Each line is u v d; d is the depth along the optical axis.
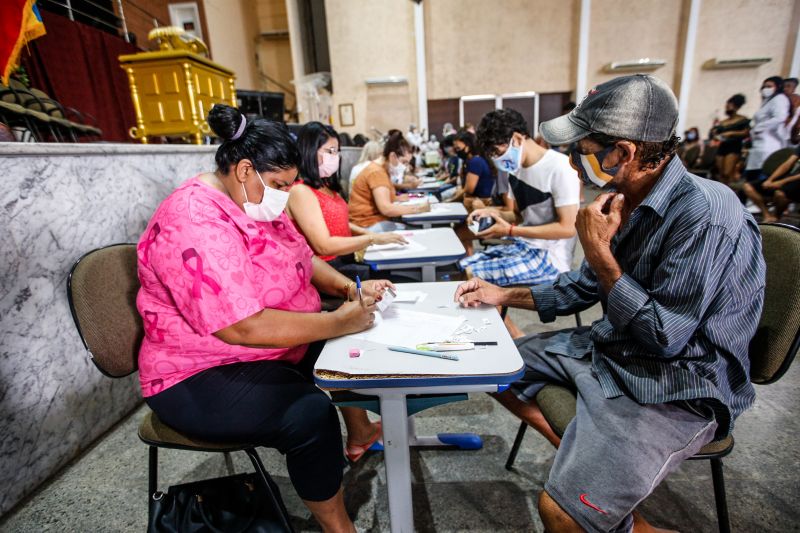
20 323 1.37
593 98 0.90
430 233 2.12
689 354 0.86
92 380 1.65
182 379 0.99
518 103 10.12
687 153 7.10
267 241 1.04
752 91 9.72
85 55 4.09
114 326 1.07
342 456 1.04
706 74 9.66
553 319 1.24
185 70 2.78
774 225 0.98
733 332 0.84
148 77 2.82
